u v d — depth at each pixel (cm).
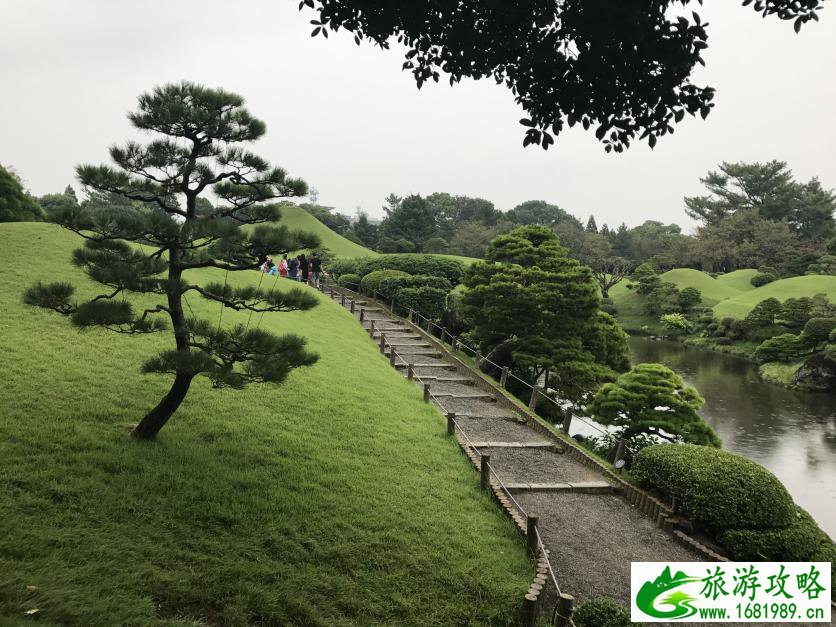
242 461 922
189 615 581
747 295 6316
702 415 2798
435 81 712
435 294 2925
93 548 624
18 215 2577
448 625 666
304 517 798
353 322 2534
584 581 858
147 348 1359
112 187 841
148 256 858
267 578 659
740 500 1055
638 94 608
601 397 1731
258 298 888
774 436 2452
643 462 1219
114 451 842
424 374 2072
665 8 566
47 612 502
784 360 4044
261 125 888
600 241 7794
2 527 620
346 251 6075
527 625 695
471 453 1227
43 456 790
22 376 1062
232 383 798
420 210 7388
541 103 645
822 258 7031
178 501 757
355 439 1143
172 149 855
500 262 2612
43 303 772
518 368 2559
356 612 651
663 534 1057
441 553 792
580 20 565
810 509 1708
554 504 1132
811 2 549
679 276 7406
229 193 888
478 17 631
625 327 6450
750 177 9675
